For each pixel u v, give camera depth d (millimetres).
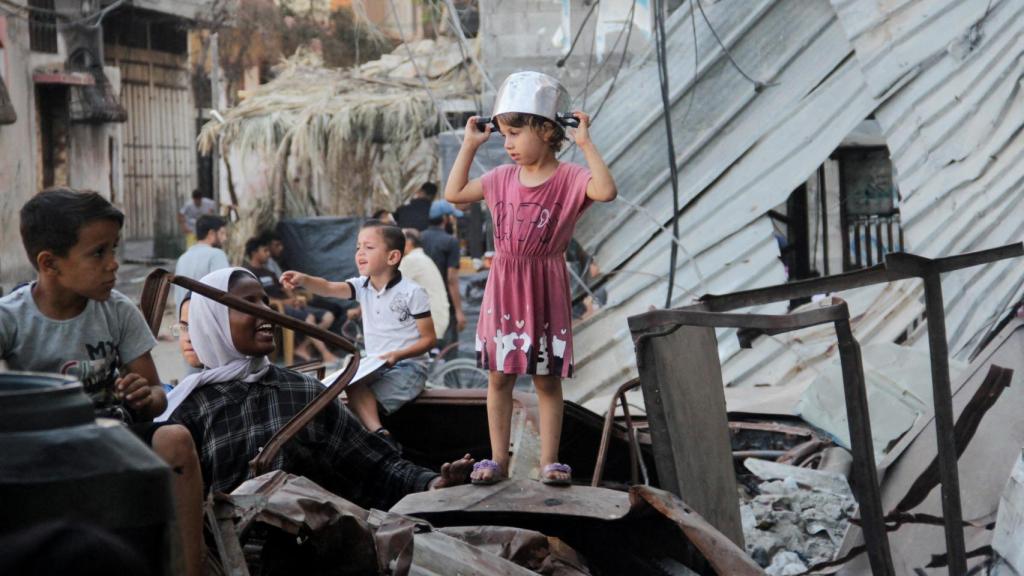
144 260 25094
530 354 4188
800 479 5539
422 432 5699
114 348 3039
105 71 22734
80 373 2838
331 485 4578
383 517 3240
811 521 5121
